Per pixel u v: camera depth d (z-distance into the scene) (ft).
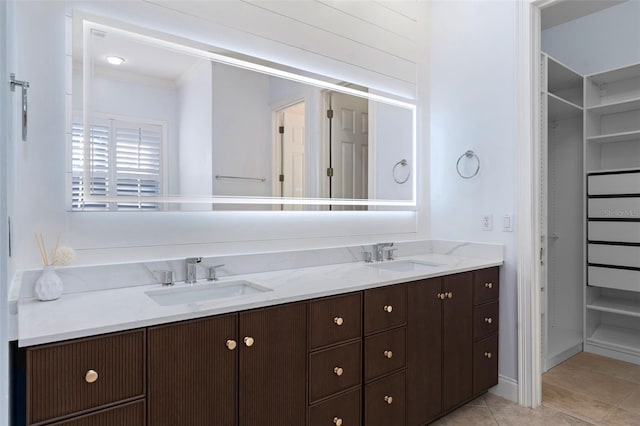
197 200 6.10
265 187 6.89
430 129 9.70
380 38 8.65
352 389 5.62
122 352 3.74
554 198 12.06
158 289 5.23
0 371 2.46
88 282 5.05
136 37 5.57
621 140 10.78
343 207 8.00
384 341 6.04
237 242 6.51
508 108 8.17
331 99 7.86
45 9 4.91
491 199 8.45
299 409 5.04
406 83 9.18
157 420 3.94
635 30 10.25
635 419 7.23
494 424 7.07
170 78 5.90
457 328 7.30
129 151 5.53
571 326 11.62
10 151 3.18
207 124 6.26
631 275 9.78
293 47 7.19
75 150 5.10
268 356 4.76
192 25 6.05
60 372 3.41
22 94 4.06
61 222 4.98
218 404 4.36
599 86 11.16
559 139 11.94
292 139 7.29
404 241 9.04
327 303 5.34
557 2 7.57
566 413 7.47
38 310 4.15
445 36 9.39
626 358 10.02
